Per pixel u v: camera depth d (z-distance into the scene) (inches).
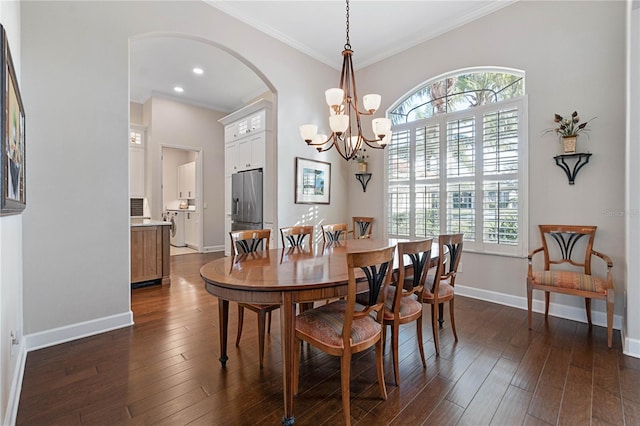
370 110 96.0
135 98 240.1
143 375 74.9
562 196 112.7
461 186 138.9
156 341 93.5
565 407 63.3
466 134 137.2
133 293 142.9
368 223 175.9
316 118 171.9
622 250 101.2
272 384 71.7
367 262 58.4
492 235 130.1
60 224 92.6
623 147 100.7
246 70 190.1
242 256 88.6
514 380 73.1
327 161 179.0
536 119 118.5
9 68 50.2
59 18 92.0
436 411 62.4
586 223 107.8
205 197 264.8
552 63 114.6
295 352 67.0
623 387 69.6
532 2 119.2
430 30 146.0
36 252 88.6
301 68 163.2
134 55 171.0
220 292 62.2
